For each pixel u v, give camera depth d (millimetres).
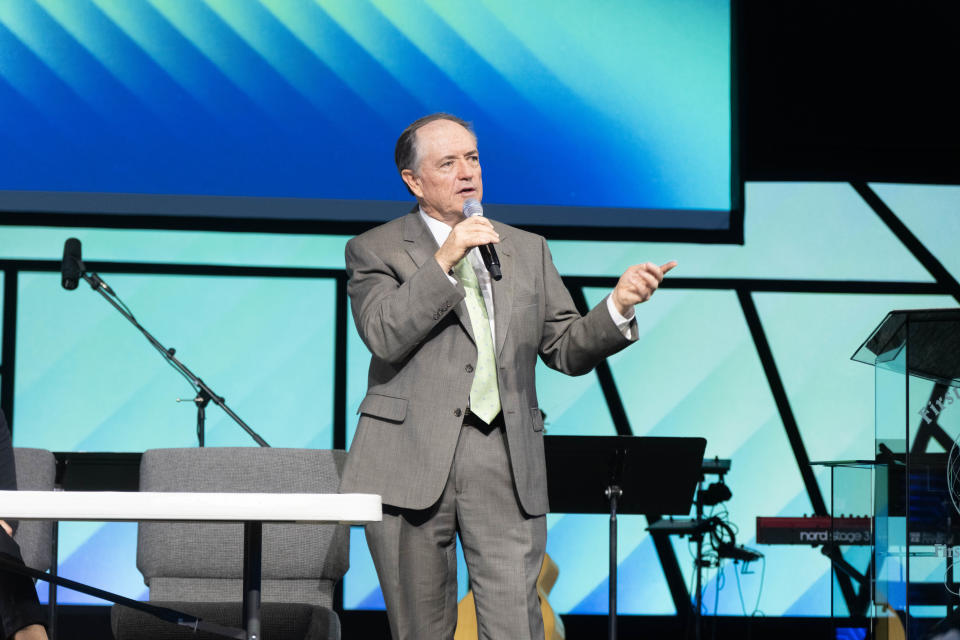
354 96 9133
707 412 9500
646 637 9164
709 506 8992
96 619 8836
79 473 5645
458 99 9211
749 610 9219
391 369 3848
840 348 9594
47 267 9102
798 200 9742
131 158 9008
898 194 9781
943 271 9711
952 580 4070
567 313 4105
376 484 3727
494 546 3750
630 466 5461
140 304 9219
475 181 3977
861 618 5328
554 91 9281
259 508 2133
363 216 9305
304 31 9117
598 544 9250
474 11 9234
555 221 9352
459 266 3930
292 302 9352
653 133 9359
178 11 9047
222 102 9078
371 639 8977
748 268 9656
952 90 9758
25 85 8922
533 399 3926
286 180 9109
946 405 4109
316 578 5023
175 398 9141
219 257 9352
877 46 9781
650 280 3768
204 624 2504
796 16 9766
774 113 9750
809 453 9492
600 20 9328
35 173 8938
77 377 9086
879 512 4410
